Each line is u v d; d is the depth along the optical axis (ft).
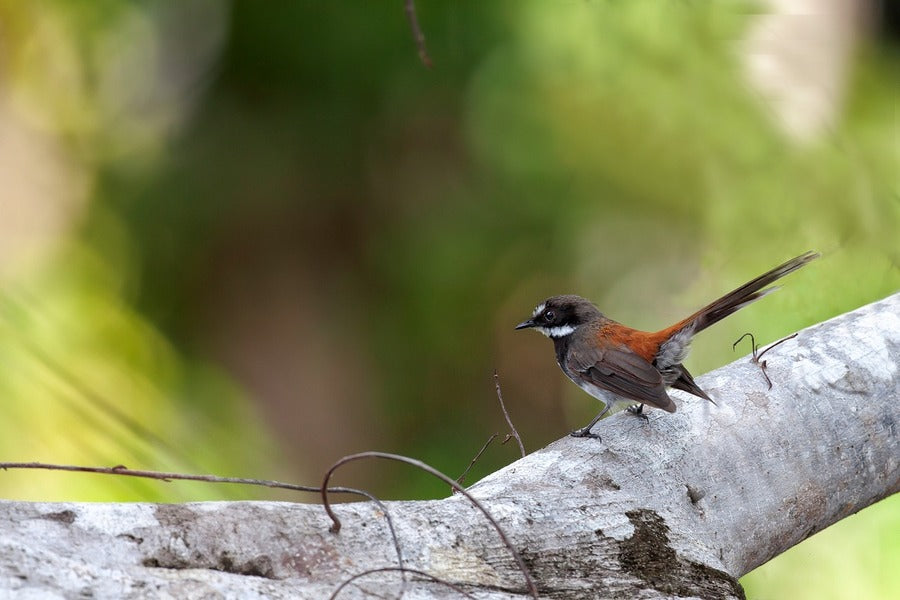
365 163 45.39
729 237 40.37
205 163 44.80
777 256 38.99
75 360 37.24
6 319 34.06
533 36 42.24
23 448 31.65
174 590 13.58
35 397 32.48
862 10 43.32
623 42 41.88
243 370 45.75
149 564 14.43
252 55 44.24
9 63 45.62
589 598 16.06
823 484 20.94
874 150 39.58
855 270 36.24
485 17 42.09
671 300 44.16
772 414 21.02
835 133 39.47
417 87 43.16
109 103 46.16
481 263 44.45
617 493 18.57
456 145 44.80
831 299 35.99
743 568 19.93
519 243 44.19
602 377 25.73
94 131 45.91
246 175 44.88
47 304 39.29
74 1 45.19
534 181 43.45
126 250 44.19
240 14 43.80
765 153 40.70
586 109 42.68
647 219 43.68
